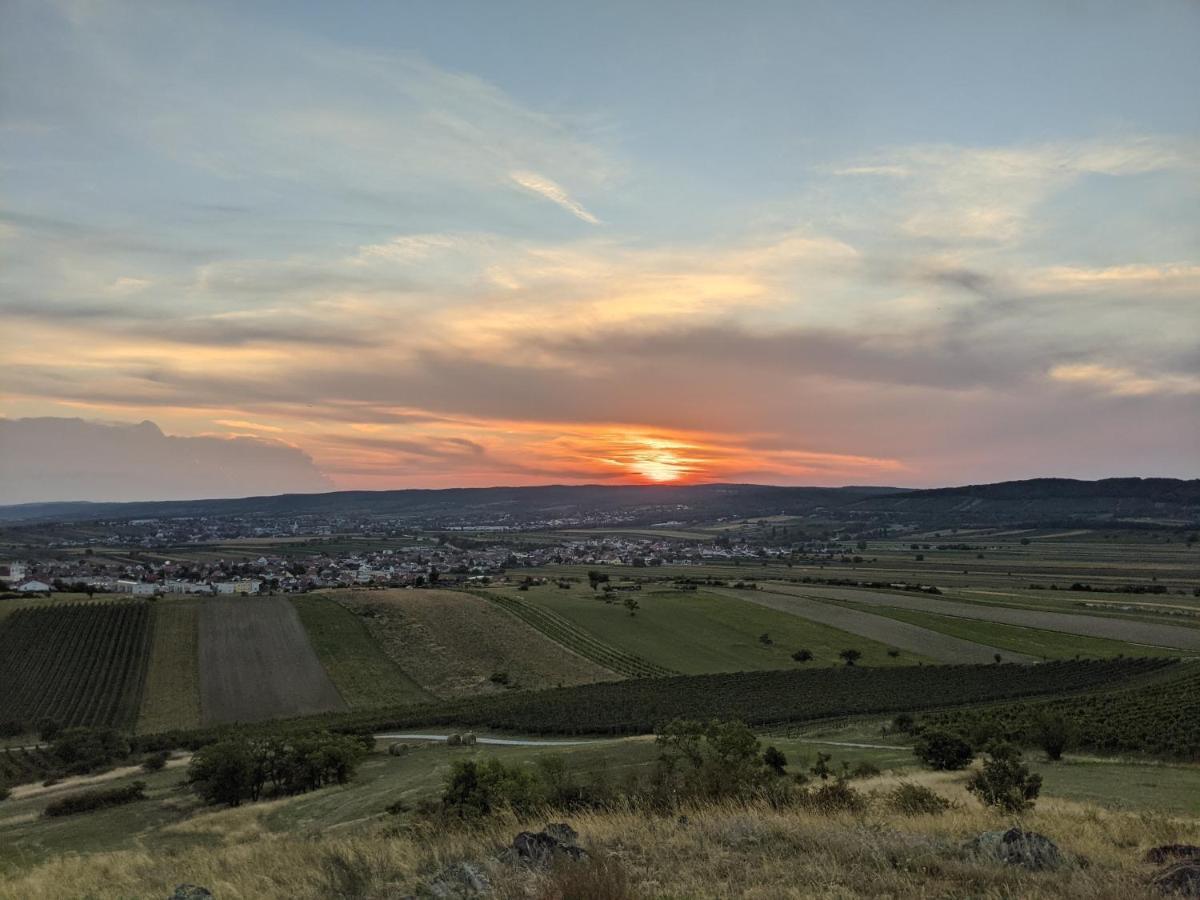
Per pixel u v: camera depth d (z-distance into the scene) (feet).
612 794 59.41
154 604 437.99
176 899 34.04
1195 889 31.17
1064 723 148.46
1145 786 106.83
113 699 311.06
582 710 275.18
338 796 146.41
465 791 73.56
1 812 169.37
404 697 325.42
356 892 34.06
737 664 367.66
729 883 32.50
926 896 30.96
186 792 175.83
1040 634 398.01
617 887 29.50
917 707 271.08
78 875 47.65
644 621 439.63
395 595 475.72
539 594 505.66
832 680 323.57
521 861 35.50
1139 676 302.86
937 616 445.78
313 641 386.52
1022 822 52.49
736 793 54.95
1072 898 30.25
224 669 348.18
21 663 346.54
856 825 43.27
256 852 45.50
